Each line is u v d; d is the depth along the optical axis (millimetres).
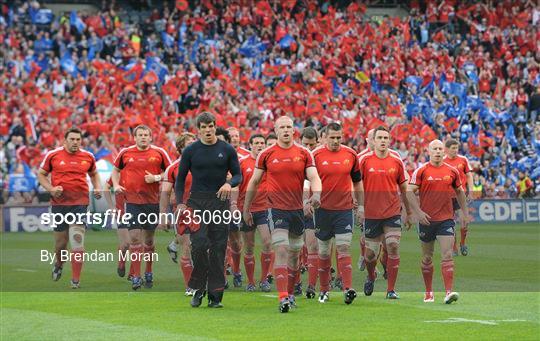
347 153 48562
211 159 47031
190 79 140625
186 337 38062
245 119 126375
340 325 40938
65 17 148250
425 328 39875
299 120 133625
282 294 45312
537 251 82688
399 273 65500
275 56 151500
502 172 133625
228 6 158000
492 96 155125
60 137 120625
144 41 150875
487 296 51844
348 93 148750
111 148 115562
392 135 126188
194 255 47562
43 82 135750
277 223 46125
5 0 151750
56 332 39844
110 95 132500
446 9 170000
